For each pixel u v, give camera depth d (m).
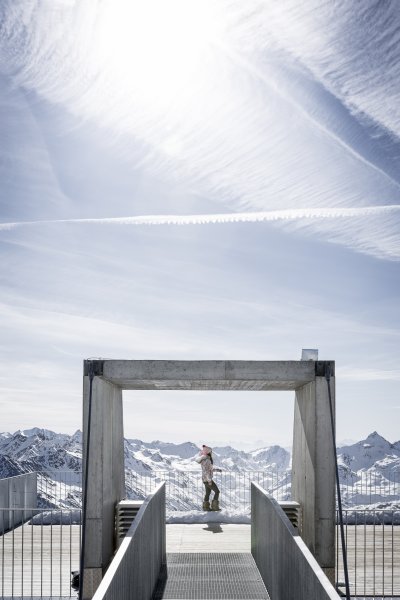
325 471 10.60
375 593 10.06
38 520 16.23
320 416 10.66
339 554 12.59
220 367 10.66
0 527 14.84
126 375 10.61
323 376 10.69
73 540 13.98
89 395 10.56
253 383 11.48
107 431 10.92
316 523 10.55
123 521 12.00
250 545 12.94
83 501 10.40
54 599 9.83
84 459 10.50
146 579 8.34
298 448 12.34
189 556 11.86
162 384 11.82
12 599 9.50
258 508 10.75
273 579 8.57
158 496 10.34
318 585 5.55
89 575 10.26
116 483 12.03
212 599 9.01
